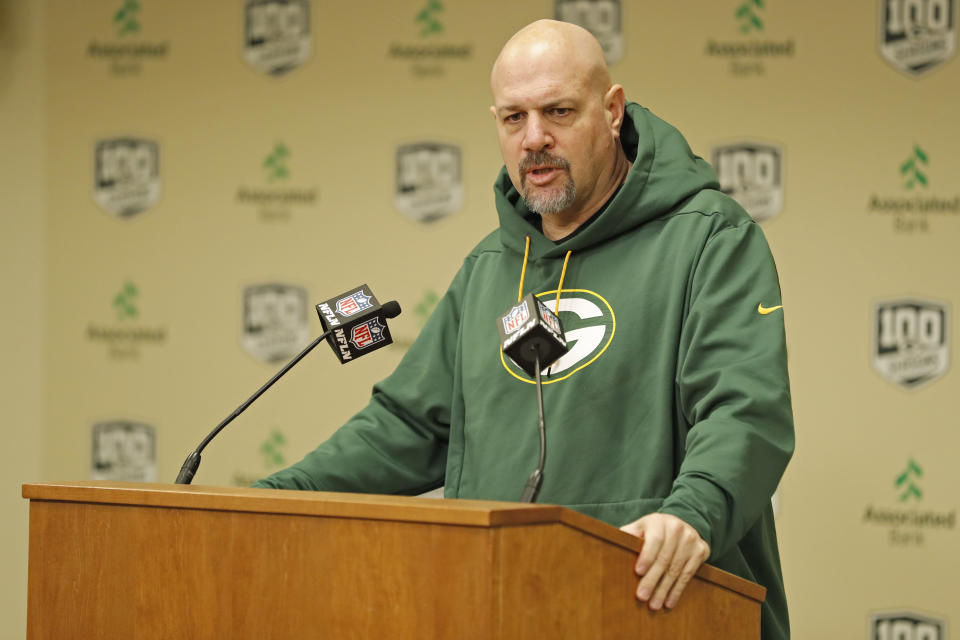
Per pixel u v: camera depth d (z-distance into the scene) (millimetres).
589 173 4645
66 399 9648
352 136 9469
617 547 3090
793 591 8531
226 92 9633
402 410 5055
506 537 2752
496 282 5020
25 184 9789
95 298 9664
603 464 4289
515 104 4570
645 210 4633
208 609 3088
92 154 9734
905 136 8656
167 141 9672
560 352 3652
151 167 9680
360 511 2891
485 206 9289
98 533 3268
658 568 3160
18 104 9828
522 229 4980
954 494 8406
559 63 4551
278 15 9586
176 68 9695
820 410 8594
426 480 5043
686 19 8977
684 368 4137
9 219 9773
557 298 4703
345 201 9453
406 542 2834
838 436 8562
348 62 9500
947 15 8641
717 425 3756
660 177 4668
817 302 8664
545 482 4305
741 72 8891
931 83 8648
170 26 9719
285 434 9383
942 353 8500
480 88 9344
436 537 2793
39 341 9703
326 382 9367
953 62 8625
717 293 4234
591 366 4418
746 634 3559
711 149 8898
